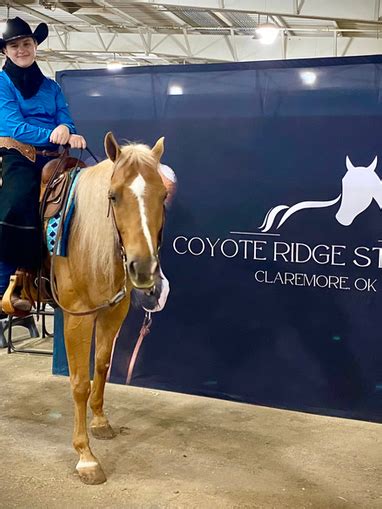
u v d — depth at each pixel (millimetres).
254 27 11844
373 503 2613
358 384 3543
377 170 3350
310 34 12250
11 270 2982
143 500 2617
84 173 2805
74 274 2725
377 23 8531
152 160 2439
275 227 3623
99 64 16141
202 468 2918
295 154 3523
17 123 2867
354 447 3174
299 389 3688
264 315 3719
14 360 4625
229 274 3773
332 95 3396
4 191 2840
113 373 4152
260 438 3283
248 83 3586
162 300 3955
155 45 13109
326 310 3566
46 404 3732
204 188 3766
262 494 2674
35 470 2885
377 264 3414
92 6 9383
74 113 4059
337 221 3473
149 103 3852
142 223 2312
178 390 3992
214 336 3861
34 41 2990
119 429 3365
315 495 2674
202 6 8641
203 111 3715
